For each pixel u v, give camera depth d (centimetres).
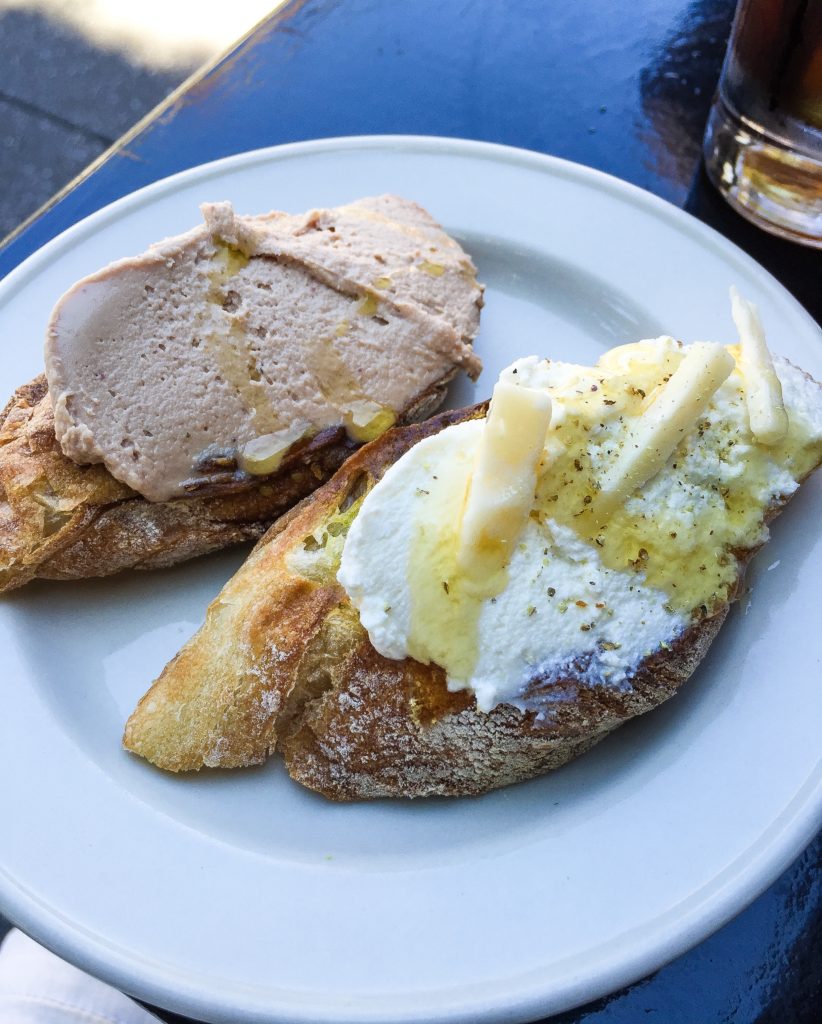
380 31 33
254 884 19
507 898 18
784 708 20
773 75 25
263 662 20
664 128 31
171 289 23
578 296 27
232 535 24
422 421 25
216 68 33
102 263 27
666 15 33
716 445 20
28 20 52
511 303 27
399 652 19
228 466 23
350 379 24
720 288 25
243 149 31
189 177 28
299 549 21
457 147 28
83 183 31
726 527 20
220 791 20
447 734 19
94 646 23
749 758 19
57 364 22
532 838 19
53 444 23
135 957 17
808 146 26
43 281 26
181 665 21
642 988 19
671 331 25
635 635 19
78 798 20
